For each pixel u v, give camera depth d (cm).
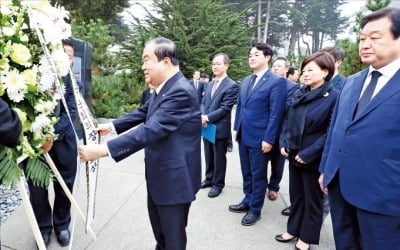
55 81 120
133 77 904
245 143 281
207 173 369
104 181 367
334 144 172
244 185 304
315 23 2644
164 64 170
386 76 150
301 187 238
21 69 114
